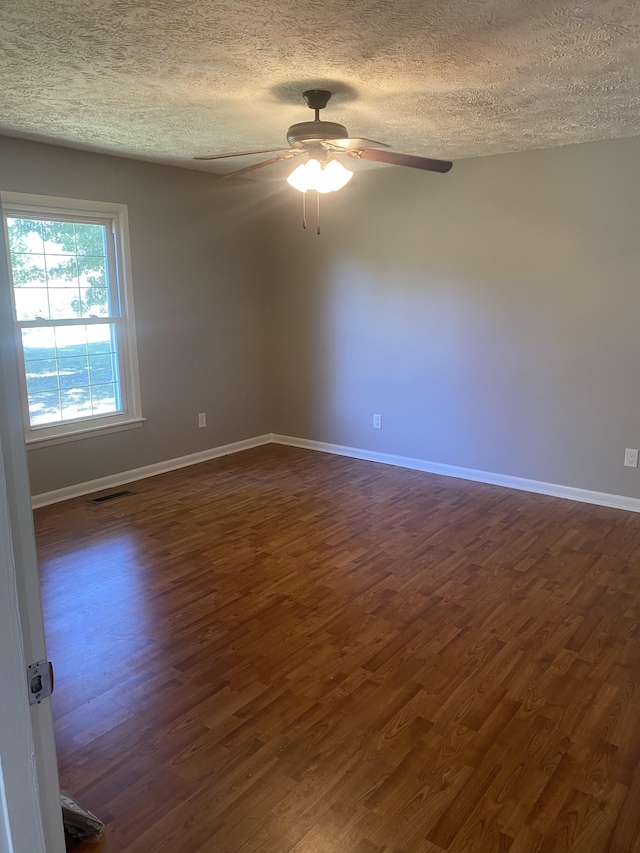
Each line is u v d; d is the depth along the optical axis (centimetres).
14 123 349
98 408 468
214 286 532
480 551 360
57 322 431
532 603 302
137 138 386
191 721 223
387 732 216
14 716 79
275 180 544
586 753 205
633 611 294
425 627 281
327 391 565
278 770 199
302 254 552
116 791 192
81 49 233
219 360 548
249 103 308
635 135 379
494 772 197
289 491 468
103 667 254
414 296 495
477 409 480
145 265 476
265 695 236
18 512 78
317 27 213
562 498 448
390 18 206
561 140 392
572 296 421
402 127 358
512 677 246
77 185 423
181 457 529
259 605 302
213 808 185
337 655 261
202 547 369
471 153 432
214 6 196
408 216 485
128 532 391
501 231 443
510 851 170
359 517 414
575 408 434
